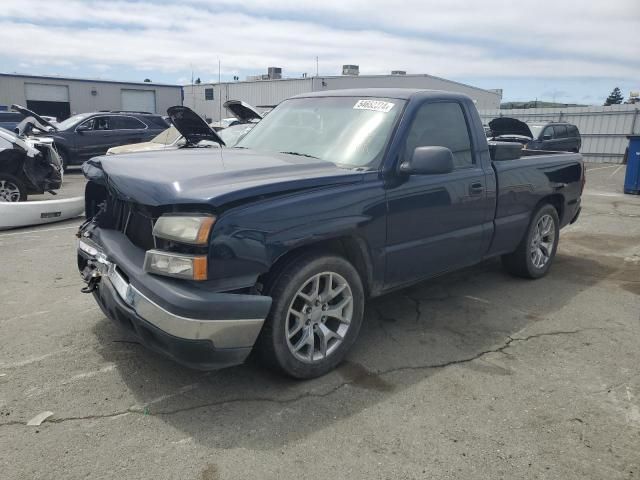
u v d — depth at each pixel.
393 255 3.80
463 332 4.27
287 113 4.68
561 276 5.84
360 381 3.46
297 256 3.27
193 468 2.60
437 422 3.03
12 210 7.73
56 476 2.52
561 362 3.79
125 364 3.59
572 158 5.87
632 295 5.23
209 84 43.44
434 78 40.88
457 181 4.23
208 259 2.86
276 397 3.24
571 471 2.63
